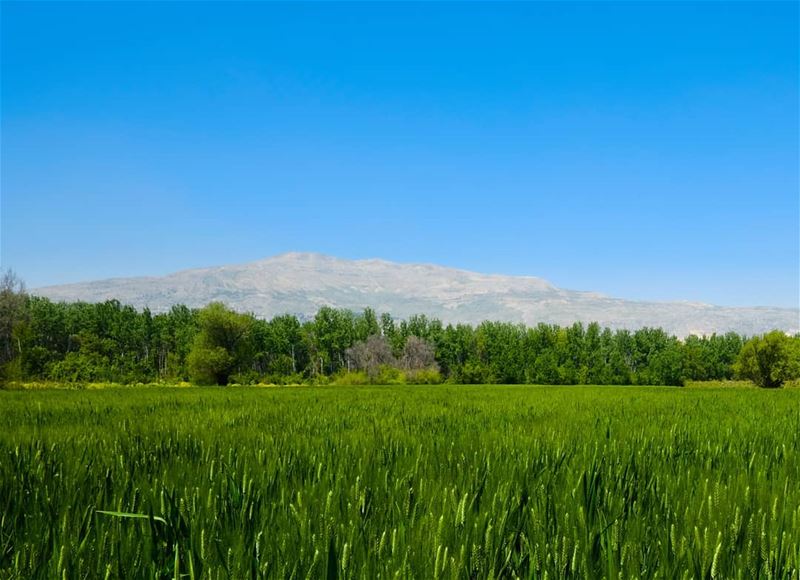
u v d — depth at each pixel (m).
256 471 4.79
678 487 4.43
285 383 110.00
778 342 92.25
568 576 2.62
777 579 2.62
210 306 93.50
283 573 2.53
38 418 11.81
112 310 156.88
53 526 3.05
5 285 62.69
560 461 5.34
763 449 6.88
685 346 150.38
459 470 4.95
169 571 2.61
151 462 5.36
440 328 172.50
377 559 2.77
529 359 140.25
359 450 6.31
